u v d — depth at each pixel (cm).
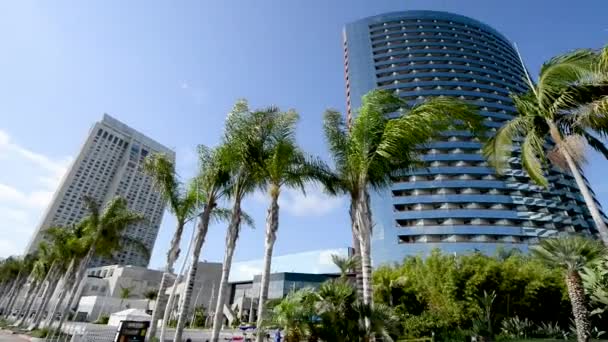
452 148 6994
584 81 964
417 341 2309
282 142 1380
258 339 1139
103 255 3072
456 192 6456
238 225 1463
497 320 2536
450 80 8112
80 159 6109
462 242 5828
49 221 5562
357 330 934
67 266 3931
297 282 6381
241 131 1445
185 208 1900
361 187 1123
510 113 7512
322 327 1001
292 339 1062
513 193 6469
